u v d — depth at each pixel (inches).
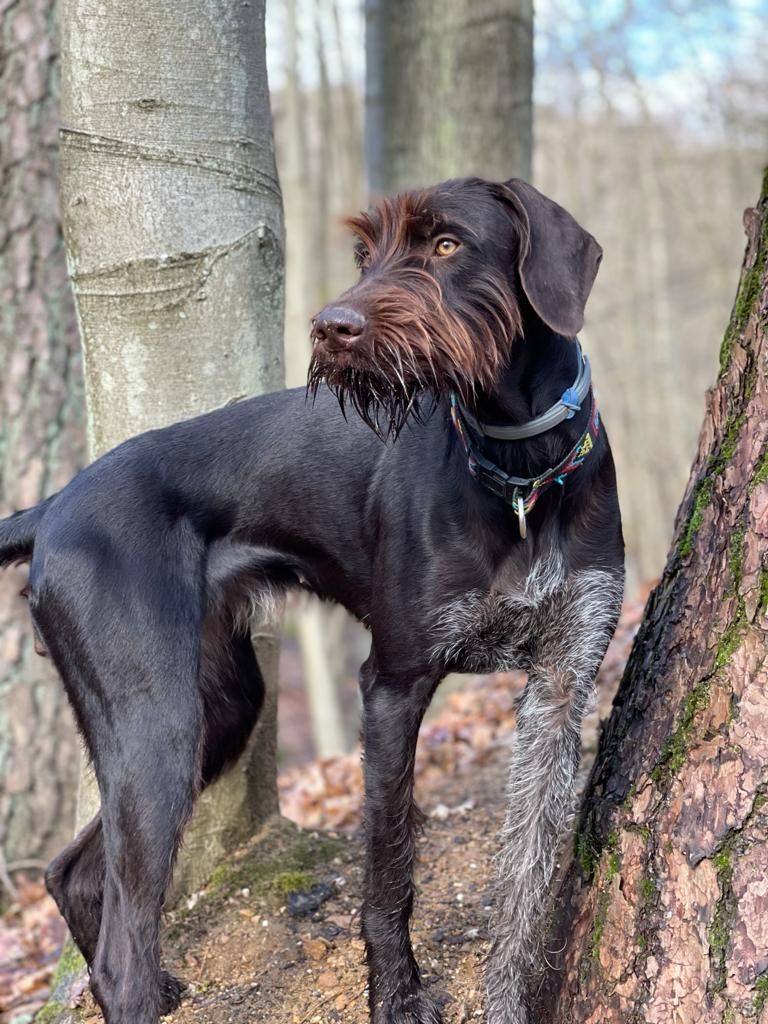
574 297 94.3
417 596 105.0
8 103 194.4
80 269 127.3
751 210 103.3
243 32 126.4
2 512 200.5
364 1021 108.6
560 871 111.3
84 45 121.8
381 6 271.3
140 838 103.3
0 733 200.8
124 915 102.2
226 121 126.3
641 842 88.0
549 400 100.3
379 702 106.6
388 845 104.3
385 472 110.3
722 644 86.1
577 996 91.6
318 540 117.8
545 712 109.5
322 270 521.3
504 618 107.0
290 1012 112.5
